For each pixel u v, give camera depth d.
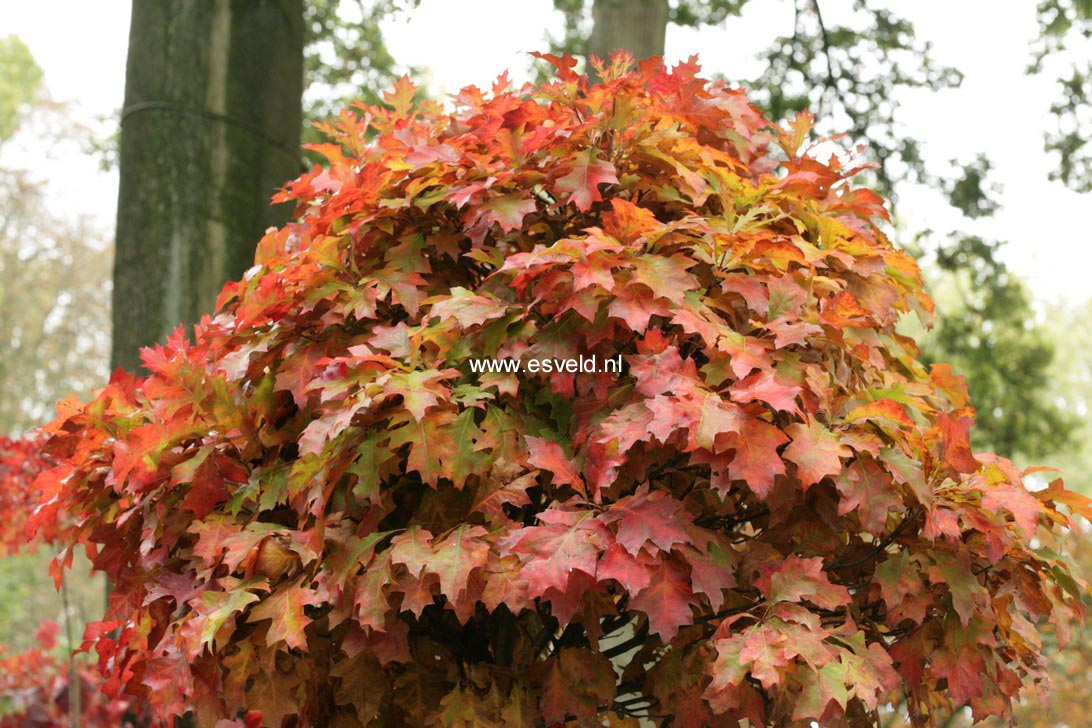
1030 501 1.43
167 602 1.64
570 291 1.48
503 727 1.48
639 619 1.60
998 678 1.59
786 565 1.40
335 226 1.76
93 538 1.75
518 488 1.46
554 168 1.60
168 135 3.04
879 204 1.92
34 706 2.20
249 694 1.48
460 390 1.48
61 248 17.11
